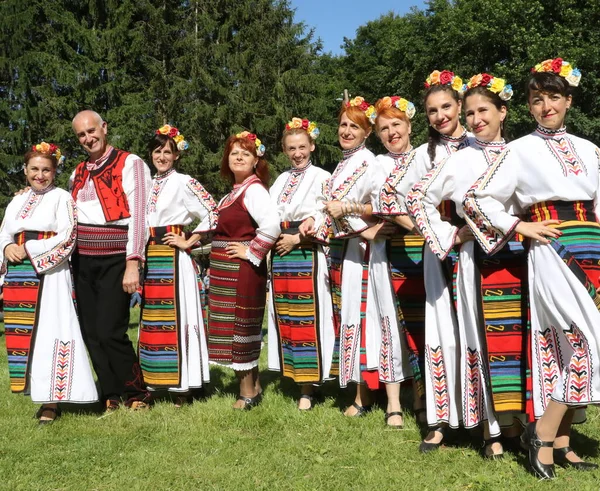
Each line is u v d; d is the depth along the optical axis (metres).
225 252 4.28
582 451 3.32
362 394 4.13
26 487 3.07
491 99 3.16
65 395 4.15
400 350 3.83
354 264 4.07
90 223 4.36
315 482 3.05
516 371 3.08
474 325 3.16
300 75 21.64
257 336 4.31
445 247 3.14
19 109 18.95
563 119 3.03
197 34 21.20
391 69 25.27
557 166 2.95
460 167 3.18
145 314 4.50
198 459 3.39
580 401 2.84
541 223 2.90
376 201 3.88
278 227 4.18
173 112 20.19
